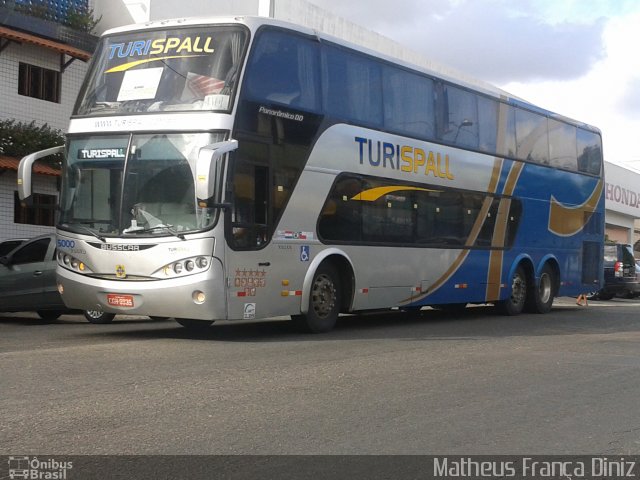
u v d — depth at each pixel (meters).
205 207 9.49
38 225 19.05
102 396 6.77
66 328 12.45
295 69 11.03
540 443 5.77
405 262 13.20
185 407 6.46
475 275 15.12
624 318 16.92
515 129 16.39
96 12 21.20
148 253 9.88
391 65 12.99
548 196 17.45
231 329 12.27
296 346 10.16
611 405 7.13
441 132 14.16
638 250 48.38
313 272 11.27
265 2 21.50
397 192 12.99
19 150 17.67
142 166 10.10
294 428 5.94
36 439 5.43
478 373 8.57
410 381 7.96
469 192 14.88
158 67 10.47
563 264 18.11
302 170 11.04
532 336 12.52
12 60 18.53
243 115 10.09
